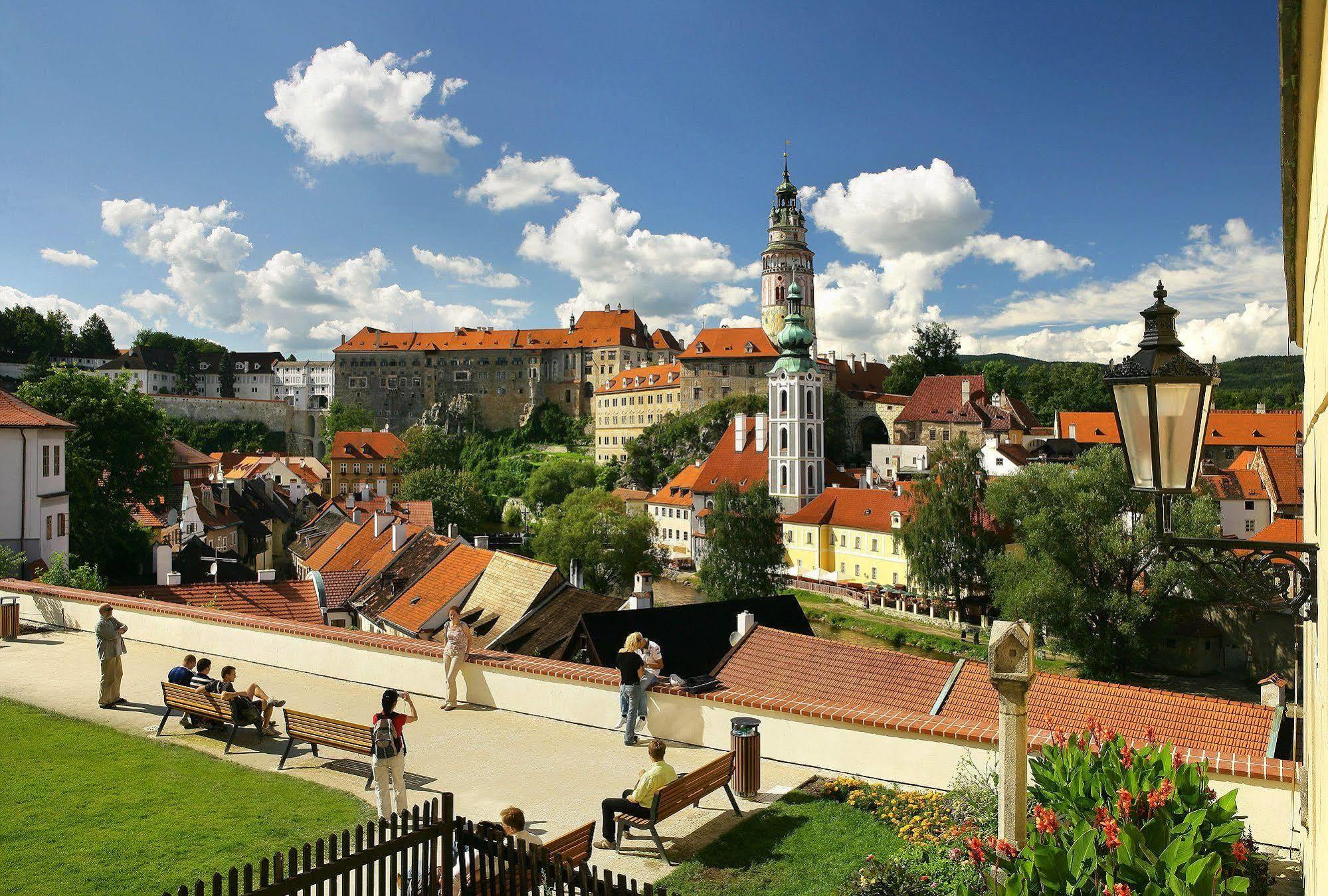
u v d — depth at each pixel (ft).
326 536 274.57
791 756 57.36
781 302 651.66
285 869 42.37
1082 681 78.28
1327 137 15.58
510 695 68.33
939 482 275.59
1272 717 71.41
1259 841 45.24
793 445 386.32
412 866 34.86
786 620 125.18
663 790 44.80
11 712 67.36
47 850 44.83
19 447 160.97
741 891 41.63
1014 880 28.99
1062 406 553.23
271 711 62.90
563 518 326.24
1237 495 285.64
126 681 75.92
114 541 222.89
